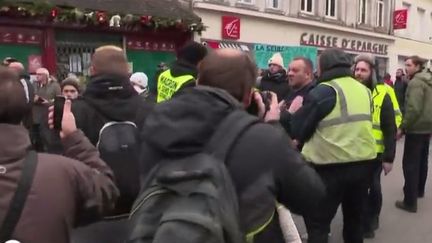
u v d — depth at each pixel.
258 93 2.37
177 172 1.93
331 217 4.44
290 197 2.12
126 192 3.15
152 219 1.90
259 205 1.98
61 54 12.13
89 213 2.32
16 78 2.25
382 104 5.58
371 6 23.70
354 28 22.38
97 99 3.26
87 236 3.11
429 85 6.88
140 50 13.89
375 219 6.24
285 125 5.18
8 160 2.11
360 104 4.32
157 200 1.93
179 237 1.77
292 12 18.84
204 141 2.02
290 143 2.15
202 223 1.79
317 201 2.18
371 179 5.09
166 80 4.30
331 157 4.28
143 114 3.33
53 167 2.18
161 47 14.38
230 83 2.20
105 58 3.34
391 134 5.62
